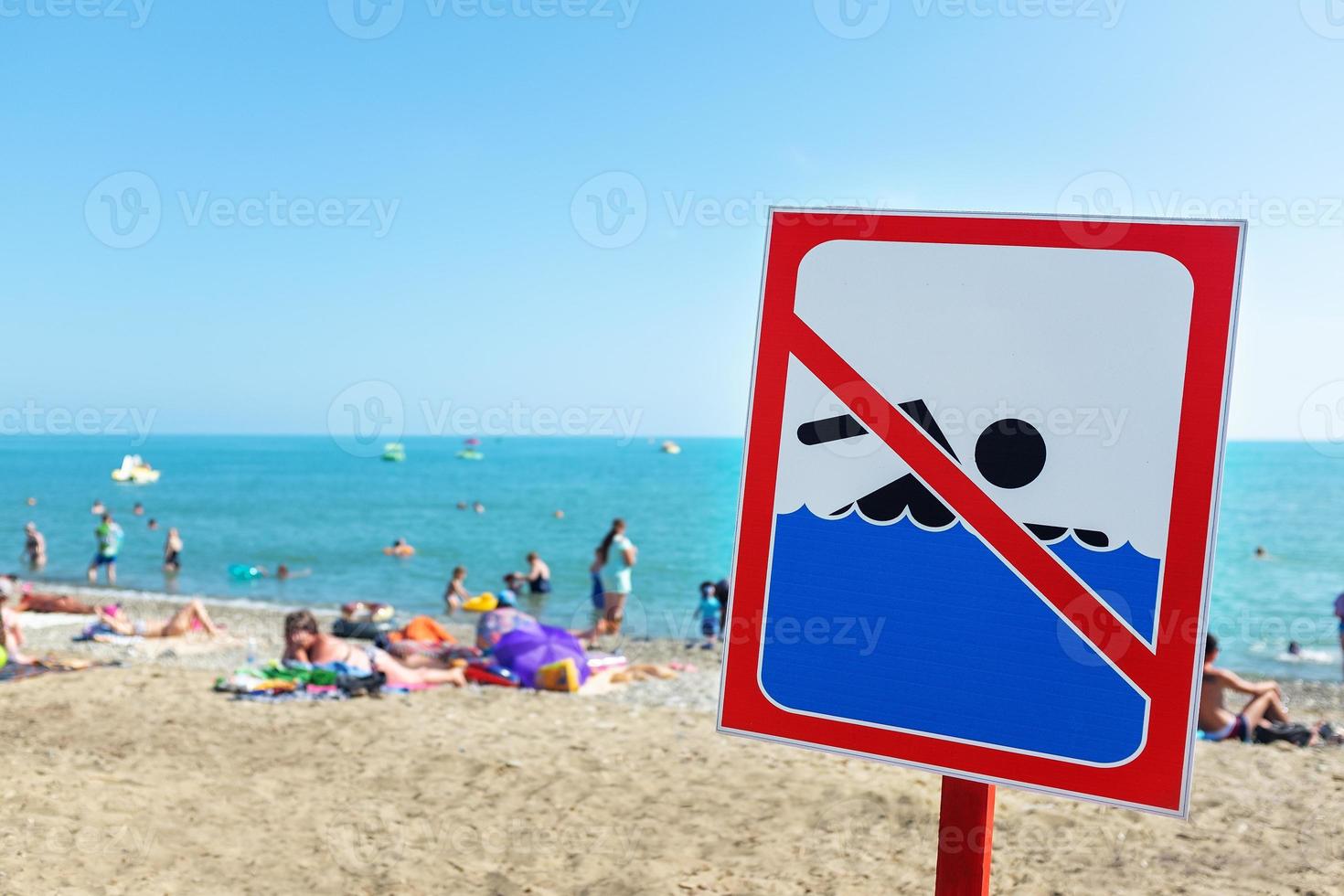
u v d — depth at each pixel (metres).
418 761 6.79
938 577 1.96
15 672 9.53
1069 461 1.88
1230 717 7.91
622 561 16.25
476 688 9.72
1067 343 1.89
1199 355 1.81
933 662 1.96
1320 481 72.50
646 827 5.49
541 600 22.52
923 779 6.30
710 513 51.59
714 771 6.54
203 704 8.38
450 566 31.86
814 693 2.03
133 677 9.48
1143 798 1.79
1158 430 1.83
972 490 1.95
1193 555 1.80
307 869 4.75
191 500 56.62
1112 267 1.87
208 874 4.60
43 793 5.51
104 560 25.44
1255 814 5.52
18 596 18.22
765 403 2.10
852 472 2.02
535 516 49.62
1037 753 1.88
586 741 7.37
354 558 33.16
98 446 157.38
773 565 2.08
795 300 2.08
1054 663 1.88
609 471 85.81
